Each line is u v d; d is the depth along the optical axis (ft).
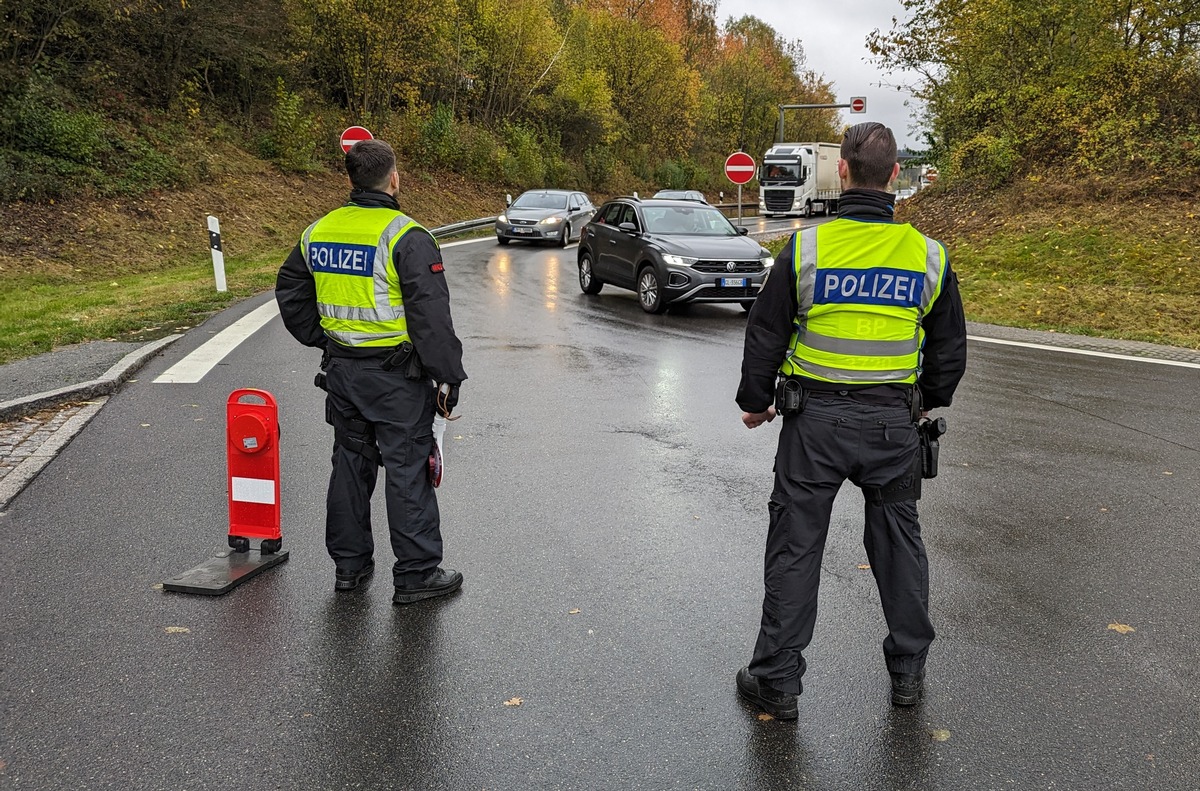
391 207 12.22
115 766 8.98
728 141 197.67
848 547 14.92
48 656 11.05
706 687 10.69
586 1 155.33
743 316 40.55
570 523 15.71
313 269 12.36
